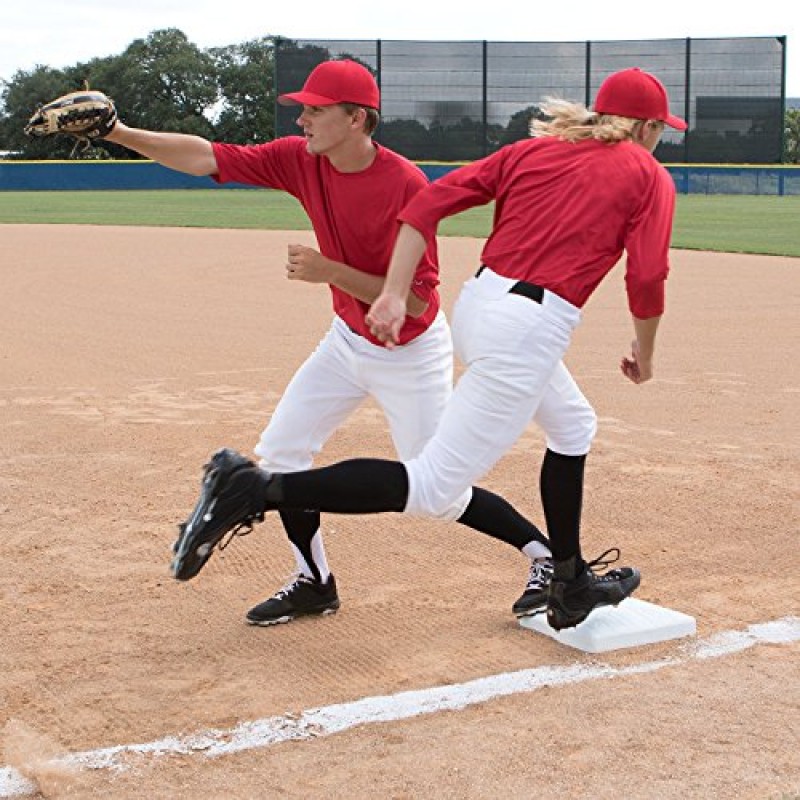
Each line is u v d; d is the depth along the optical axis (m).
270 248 25.12
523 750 4.28
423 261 4.91
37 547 6.66
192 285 18.56
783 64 49.78
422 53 51.84
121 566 6.38
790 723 4.51
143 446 8.84
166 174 56.09
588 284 4.68
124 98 71.25
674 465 8.32
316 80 4.81
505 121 52.44
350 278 4.94
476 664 5.09
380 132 52.31
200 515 4.40
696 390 10.82
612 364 12.10
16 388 10.84
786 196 49.12
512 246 4.68
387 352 5.23
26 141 65.88
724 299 16.97
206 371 11.66
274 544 6.76
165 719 4.57
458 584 6.14
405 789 4.02
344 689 4.84
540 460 8.52
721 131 50.94
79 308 15.95
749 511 7.32
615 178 4.62
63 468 8.25
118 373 11.57
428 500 4.64
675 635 5.38
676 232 29.92
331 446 8.88
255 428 9.38
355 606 5.83
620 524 7.09
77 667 5.08
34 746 4.33
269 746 4.35
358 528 7.04
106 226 31.66
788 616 5.66
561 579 5.18
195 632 5.50
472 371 4.69
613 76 4.83
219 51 72.69
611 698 4.73
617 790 3.99
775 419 9.73
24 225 31.77
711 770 4.12
